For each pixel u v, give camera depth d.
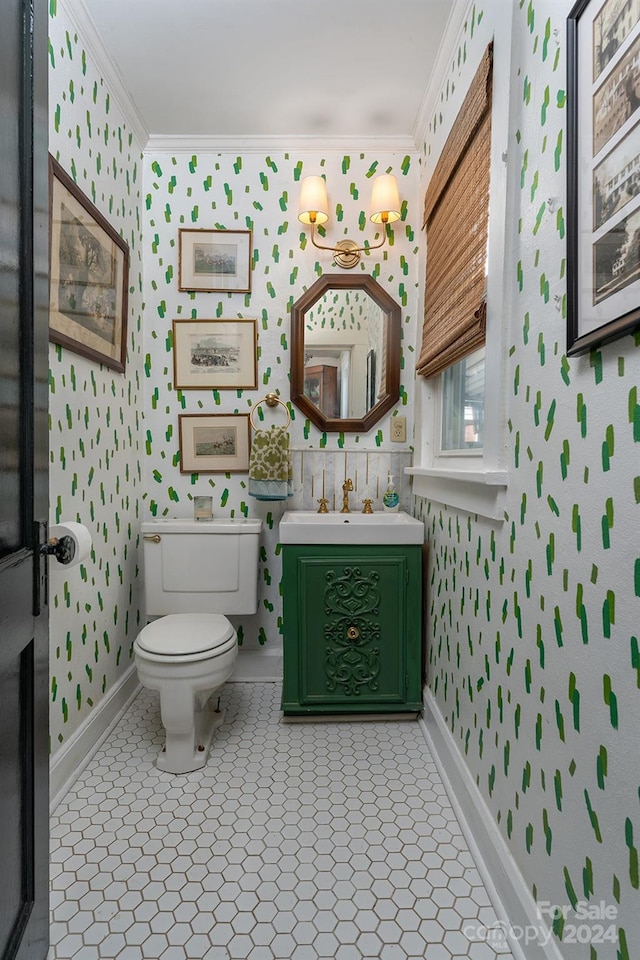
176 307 2.23
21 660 0.76
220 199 2.21
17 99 0.73
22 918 0.76
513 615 1.11
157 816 1.40
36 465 0.80
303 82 1.87
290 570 1.86
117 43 1.69
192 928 1.08
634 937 0.68
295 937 1.06
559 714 0.90
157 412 2.25
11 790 0.73
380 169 2.22
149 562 2.07
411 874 1.22
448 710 1.61
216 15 1.58
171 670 1.56
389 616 1.88
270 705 2.05
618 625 0.73
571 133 0.82
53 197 1.41
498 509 1.18
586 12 0.79
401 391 2.25
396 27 1.62
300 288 2.24
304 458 2.25
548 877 0.93
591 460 0.80
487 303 1.25
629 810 0.70
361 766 1.64
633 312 0.65
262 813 1.42
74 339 1.56
